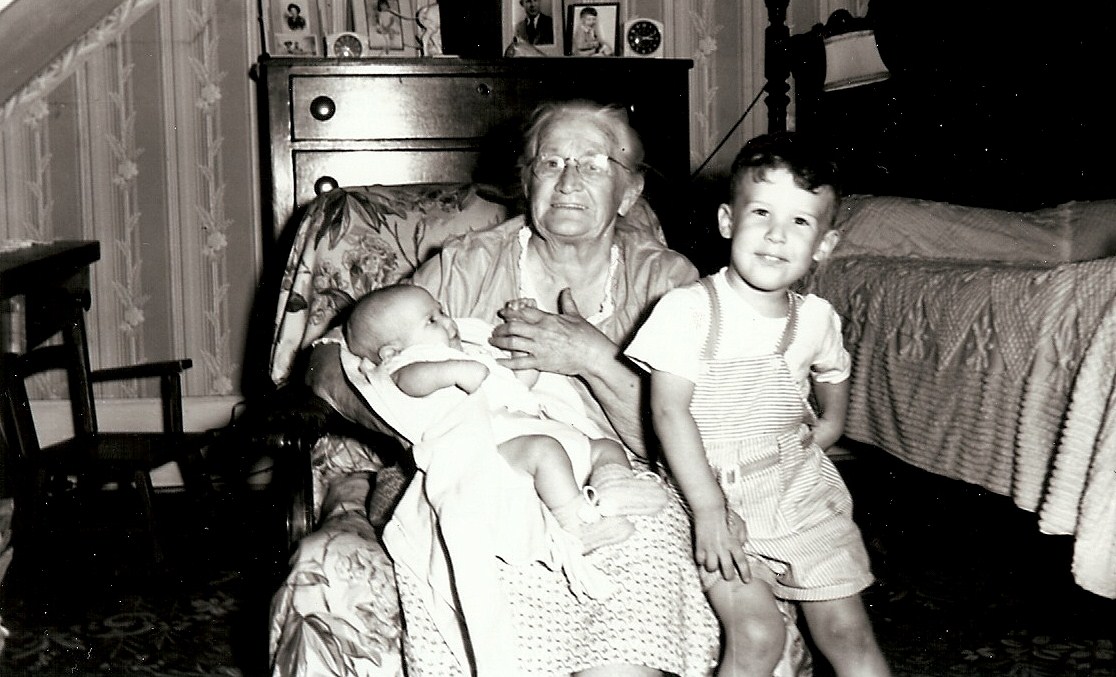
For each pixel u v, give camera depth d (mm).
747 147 1755
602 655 1621
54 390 4219
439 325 1806
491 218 2463
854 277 3496
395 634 1622
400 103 3615
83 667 2564
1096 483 2297
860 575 1738
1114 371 2336
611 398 1910
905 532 3531
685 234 3918
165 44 4152
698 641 1723
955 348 2936
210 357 4312
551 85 3730
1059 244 3418
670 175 3879
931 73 4113
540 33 4172
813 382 1938
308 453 1801
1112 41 3639
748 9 4492
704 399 1752
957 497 3703
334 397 1878
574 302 2045
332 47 3943
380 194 2455
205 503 3707
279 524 1778
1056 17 3783
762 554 1735
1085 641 2686
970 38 4047
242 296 4301
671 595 1672
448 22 4105
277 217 3584
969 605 2936
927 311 3072
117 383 4293
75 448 3449
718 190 4441
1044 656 2596
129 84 4145
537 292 2068
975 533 3514
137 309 4258
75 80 4105
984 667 2531
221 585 3160
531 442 1680
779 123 4316
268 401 1896
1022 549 3359
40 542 3309
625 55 4168
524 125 2021
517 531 1577
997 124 3979
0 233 4121
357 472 2170
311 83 3561
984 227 3533
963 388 2898
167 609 2971
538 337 1878
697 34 4473
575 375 1913
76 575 3248
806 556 1714
